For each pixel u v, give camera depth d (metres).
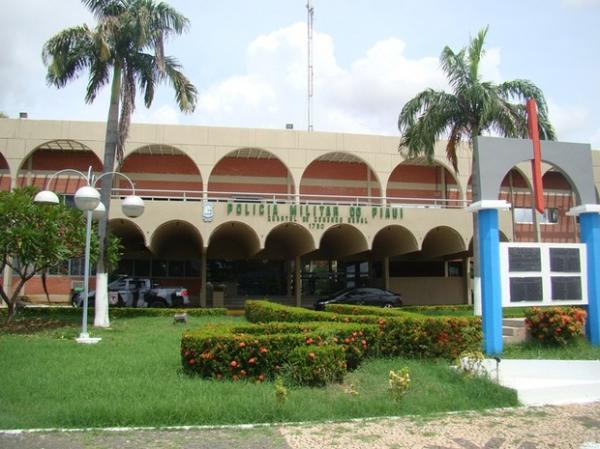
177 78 21.09
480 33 22.16
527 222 35.28
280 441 6.21
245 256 35.09
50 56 19.94
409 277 36.47
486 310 11.09
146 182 32.00
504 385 8.95
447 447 6.15
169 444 6.04
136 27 19.47
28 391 8.19
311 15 38.06
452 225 28.95
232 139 29.42
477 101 21.12
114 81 20.41
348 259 36.72
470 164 31.75
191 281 34.41
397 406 7.75
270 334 10.31
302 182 33.78
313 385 8.84
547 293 11.57
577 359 10.80
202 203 26.64
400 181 35.03
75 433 6.41
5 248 16.36
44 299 29.75
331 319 13.49
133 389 8.20
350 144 30.61
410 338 11.25
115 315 22.53
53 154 31.06
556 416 7.65
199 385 8.49
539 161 11.91
